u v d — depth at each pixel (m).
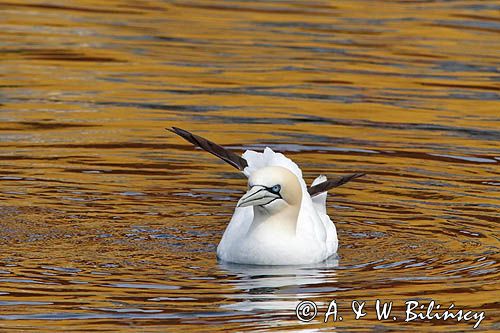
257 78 21.27
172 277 11.74
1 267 11.87
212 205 14.47
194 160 16.48
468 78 21.80
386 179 15.70
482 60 23.19
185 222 13.74
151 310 10.75
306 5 28.19
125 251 12.56
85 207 14.12
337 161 16.52
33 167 15.76
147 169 15.92
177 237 13.16
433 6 28.47
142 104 19.31
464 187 15.40
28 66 21.55
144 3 27.88
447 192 15.15
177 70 21.64
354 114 19.12
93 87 20.30
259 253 12.22
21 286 11.32
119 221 13.65
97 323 10.40
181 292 11.28
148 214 13.97
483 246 13.01
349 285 11.62
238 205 12.15
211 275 11.86
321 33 25.11
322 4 28.41
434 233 13.49
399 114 19.20
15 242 12.71
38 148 16.69
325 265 12.29
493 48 24.19
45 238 12.89
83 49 22.97
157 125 18.14
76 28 24.75
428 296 11.33
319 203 13.53
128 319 10.51
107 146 16.94
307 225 12.66
